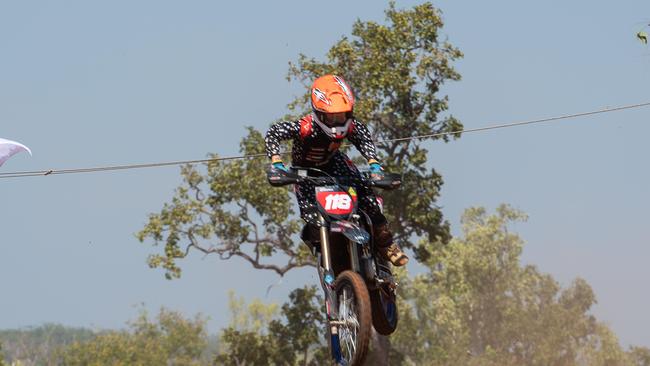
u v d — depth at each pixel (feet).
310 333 392.27
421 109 368.89
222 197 360.07
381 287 73.87
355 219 74.08
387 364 368.68
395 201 367.66
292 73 362.94
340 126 74.84
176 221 356.38
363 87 357.82
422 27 358.02
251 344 400.67
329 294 72.59
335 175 78.54
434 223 369.30
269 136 75.97
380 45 355.15
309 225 76.59
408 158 364.38
